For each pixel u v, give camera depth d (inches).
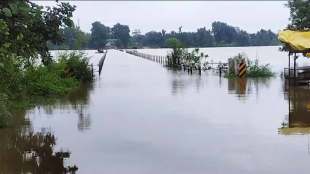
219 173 353.1
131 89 1008.2
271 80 1217.4
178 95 875.4
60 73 1069.1
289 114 629.6
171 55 2102.6
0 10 414.3
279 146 439.2
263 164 376.5
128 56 3892.7
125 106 729.0
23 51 487.5
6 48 474.6
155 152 423.5
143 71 1739.7
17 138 492.1
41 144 462.3
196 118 602.2
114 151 430.0
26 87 852.0
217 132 509.0
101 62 1897.1
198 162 386.3
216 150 426.3
